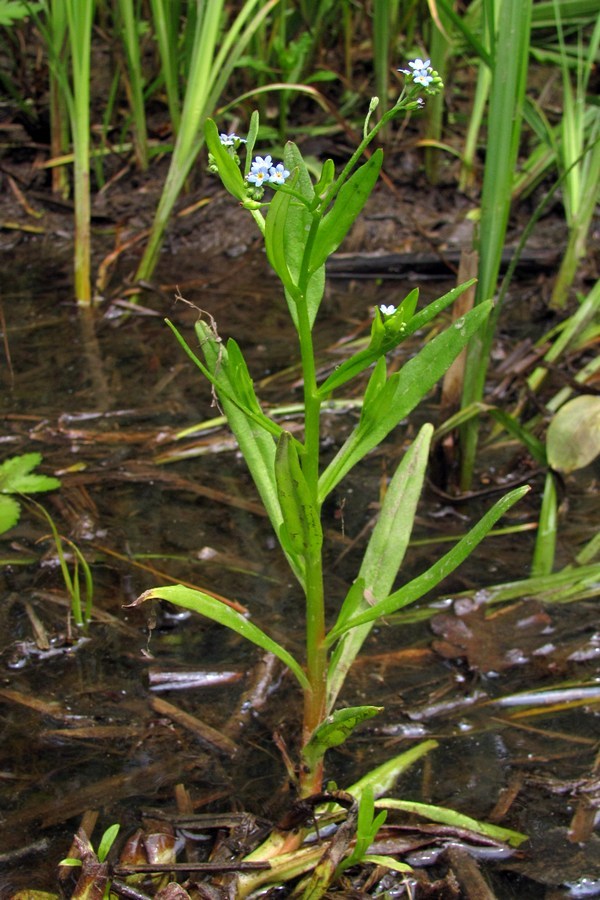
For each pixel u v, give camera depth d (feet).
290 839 2.35
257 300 4.27
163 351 3.83
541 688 2.58
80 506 2.97
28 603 2.73
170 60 4.53
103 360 3.75
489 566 2.84
